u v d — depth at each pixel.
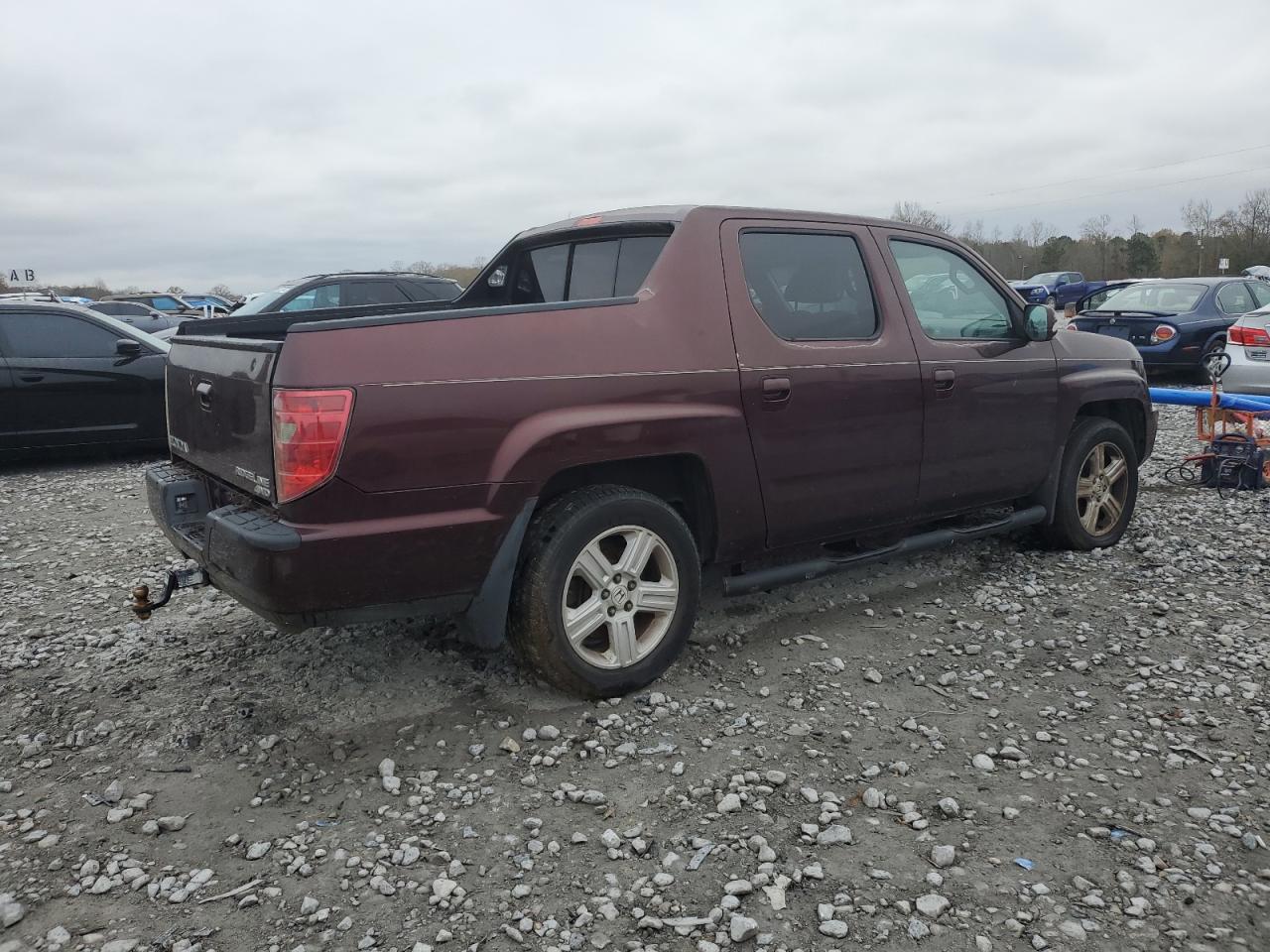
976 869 2.61
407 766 3.21
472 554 3.26
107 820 2.92
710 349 3.73
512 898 2.52
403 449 3.08
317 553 2.99
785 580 4.14
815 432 4.02
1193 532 5.92
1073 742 3.33
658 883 2.56
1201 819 2.84
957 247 4.90
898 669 3.95
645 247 4.03
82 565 5.71
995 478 4.86
